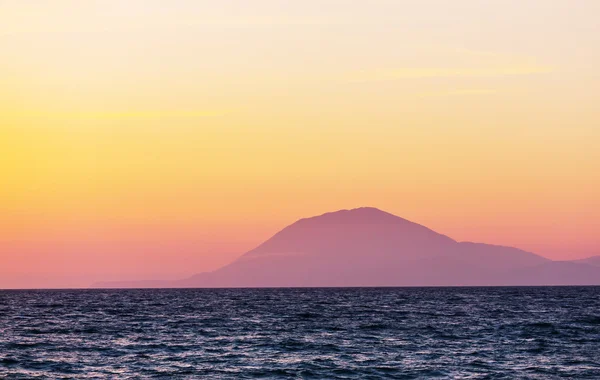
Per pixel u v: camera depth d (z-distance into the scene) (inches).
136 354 3270.2
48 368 2910.9
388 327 4463.6
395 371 2827.3
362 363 3004.4
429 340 3757.4
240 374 2775.6
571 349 3400.6
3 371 2844.5
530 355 3216.0
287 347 3486.7
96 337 3946.9
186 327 4530.0
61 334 4116.6
